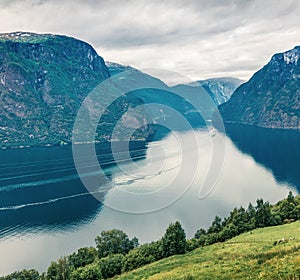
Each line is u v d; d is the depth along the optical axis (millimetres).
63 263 81750
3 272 116938
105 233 99625
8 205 180000
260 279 41719
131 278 65625
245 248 70375
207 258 66812
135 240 102062
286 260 46500
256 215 105812
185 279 48625
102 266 80562
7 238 143625
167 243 81312
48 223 156500
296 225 94062
